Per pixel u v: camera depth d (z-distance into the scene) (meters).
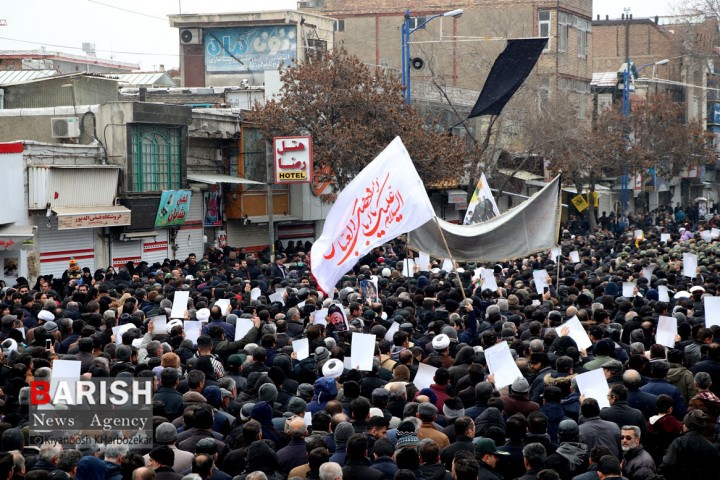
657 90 77.88
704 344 13.18
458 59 64.94
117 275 24.81
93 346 13.38
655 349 12.05
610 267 24.92
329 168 38.88
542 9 64.25
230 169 38.56
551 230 18.53
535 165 55.28
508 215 18.86
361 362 11.76
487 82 35.81
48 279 23.09
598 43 83.56
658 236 38.84
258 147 39.34
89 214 29.92
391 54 66.56
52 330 15.09
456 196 51.91
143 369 11.58
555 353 12.56
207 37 53.28
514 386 10.59
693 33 79.62
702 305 17.02
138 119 32.09
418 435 9.42
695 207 65.62
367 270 22.48
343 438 9.02
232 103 45.22
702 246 30.61
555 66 64.31
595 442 9.62
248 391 11.37
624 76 59.94
